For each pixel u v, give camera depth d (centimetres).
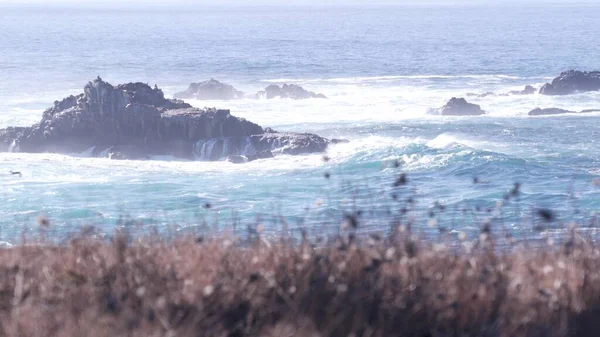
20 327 1917
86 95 13425
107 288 2191
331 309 2048
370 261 2309
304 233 2822
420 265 2361
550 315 2123
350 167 11081
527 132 15700
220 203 8562
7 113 18638
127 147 12725
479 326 2059
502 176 10500
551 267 2364
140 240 2806
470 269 2373
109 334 1875
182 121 12862
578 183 10119
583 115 18438
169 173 10938
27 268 2400
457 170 10688
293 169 11119
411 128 16375
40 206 8312
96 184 9988
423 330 2052
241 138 12712
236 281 2194
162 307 1983
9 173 10688
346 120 17950
